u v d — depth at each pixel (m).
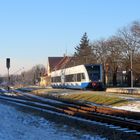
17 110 36.94
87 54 120.19
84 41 132.62
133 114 25.92
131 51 102.00
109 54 108.94
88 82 61.50
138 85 101.25
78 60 123.56
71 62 131.88
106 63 107.81
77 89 66.75
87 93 51.28
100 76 62.06
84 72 62.19
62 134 19.66
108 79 110.69
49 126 23.73
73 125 23.62
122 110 29.84
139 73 100.38
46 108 37.47
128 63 102.38
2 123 24.45
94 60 114.31
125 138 17.67
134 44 102.50
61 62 153.25
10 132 20.00
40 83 153.00
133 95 47.78
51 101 48.28
